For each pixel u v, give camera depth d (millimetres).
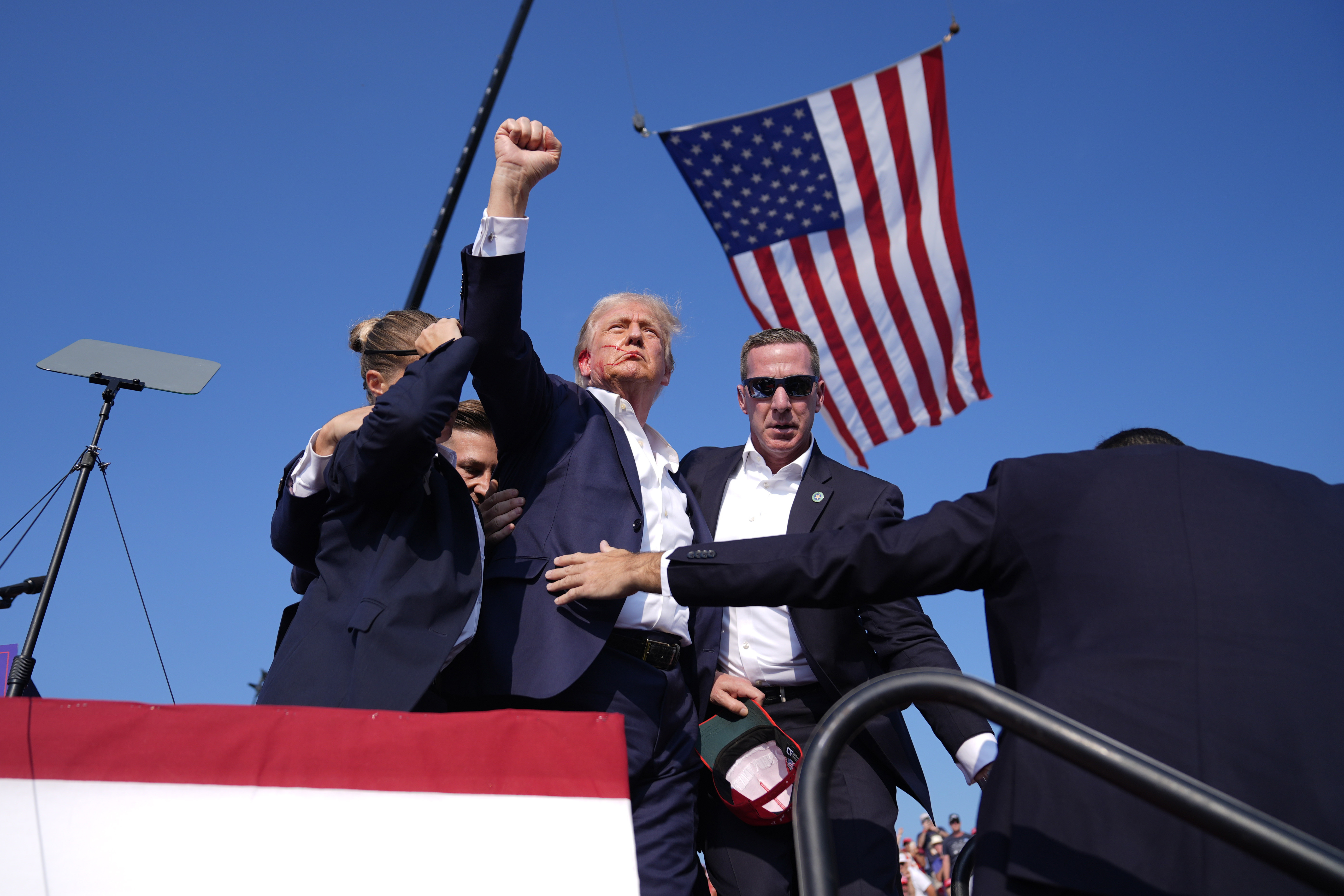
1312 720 1576
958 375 8805
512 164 2754
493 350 2699
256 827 1873
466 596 2410
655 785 2764
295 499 2600
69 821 1804
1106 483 1928
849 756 3250
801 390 3787
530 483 2922
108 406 4727
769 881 3016
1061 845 1604
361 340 3070
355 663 2230
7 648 4219
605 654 2736
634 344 3623
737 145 8930
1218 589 1726
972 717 3311
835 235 8898
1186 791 1416
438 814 1957
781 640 3441
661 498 3125
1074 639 1800
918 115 8891
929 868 14898
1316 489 1902
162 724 1917
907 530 2068
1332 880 1311
